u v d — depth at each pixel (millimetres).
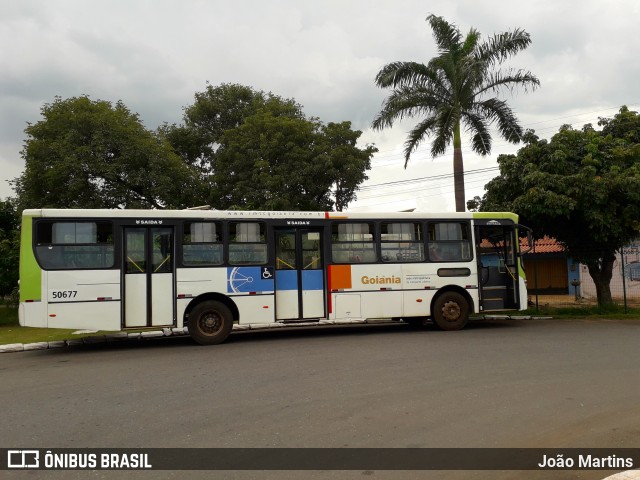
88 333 14461
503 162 18047
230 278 12328
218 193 27312
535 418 6090
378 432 5676
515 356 9758
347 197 27344
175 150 32188
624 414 6207
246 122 27391
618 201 16406
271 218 12766
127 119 25031
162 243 12086
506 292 14336
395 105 20453
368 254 13328
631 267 22016
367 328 14953
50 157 23219
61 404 7008
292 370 8828
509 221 14336
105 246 11703
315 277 12961
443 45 20578
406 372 8484
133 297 11781
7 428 6031
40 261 11352
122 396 7344
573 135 17125
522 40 19906
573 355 9797
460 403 6691
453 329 13758
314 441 5434
